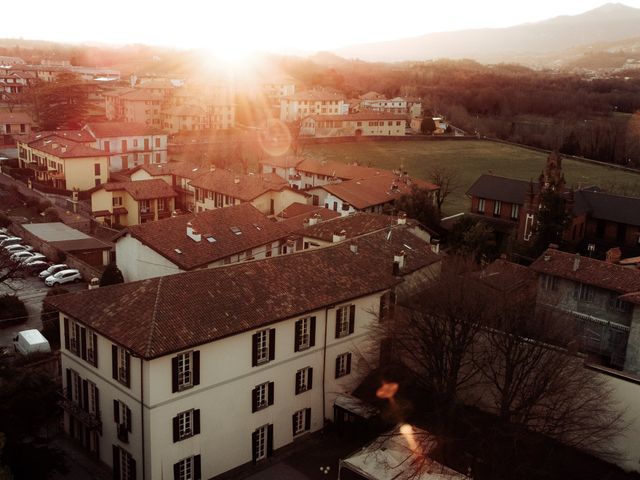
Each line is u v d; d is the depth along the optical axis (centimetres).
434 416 4378
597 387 4219
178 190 10838
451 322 4284
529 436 4116
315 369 4662
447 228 9456
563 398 4094
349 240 5494
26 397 3900
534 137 19288
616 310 5422
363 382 4978
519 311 4559
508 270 6072
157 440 3762
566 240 8494
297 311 4372
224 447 4138
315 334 4597
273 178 10550
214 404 4028
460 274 5553
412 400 4684
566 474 4034
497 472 3978
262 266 4656
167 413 3781
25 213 10438
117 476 4053
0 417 3706
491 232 8462
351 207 9362
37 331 5659
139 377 3728
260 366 4250
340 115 19462
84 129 13162
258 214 7362
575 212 8594
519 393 4372
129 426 3888
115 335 3806
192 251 6406
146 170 11244
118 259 7031
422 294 5059
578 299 5628
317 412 4747
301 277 4725
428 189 10950
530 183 8681
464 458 4131
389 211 9162
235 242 6762
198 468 4009
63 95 17425
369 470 3803
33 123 17150
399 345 4775
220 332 3931
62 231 8950
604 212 8856
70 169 11219
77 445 4444
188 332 3831
